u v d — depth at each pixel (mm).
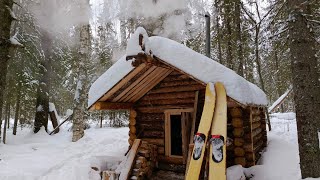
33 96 12727
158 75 6895
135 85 6758
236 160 6199
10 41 5430
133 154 6508
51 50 14203
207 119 5285
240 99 5219
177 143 7410
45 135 13094
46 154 8836
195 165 4945
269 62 15875
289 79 12305
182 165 6969
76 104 11555
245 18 13602
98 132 14406
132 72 6043
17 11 12008
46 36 14117
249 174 5895
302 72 5137
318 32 8508
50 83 14602
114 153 8586
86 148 9891
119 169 6246
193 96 6961
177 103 7191
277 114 17766
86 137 11383
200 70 5594
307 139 5008
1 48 5289
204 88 6820
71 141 11438
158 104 7504
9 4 5551
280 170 5906
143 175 6562
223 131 5020
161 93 7465
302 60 5156
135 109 7797
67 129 16672
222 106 5289
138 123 7793
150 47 5609
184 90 7098
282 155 7027
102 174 6238
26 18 12273
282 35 7793
